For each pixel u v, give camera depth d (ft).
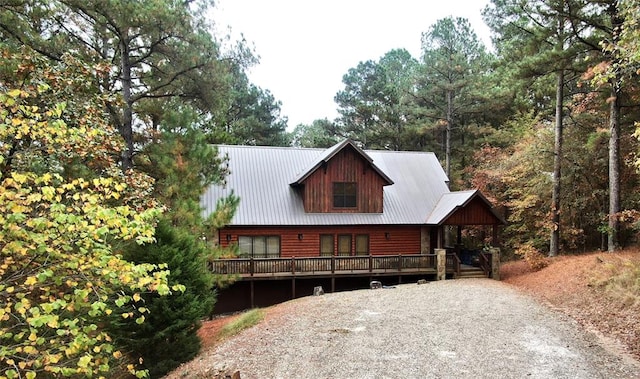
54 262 16.65
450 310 38.29
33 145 21.20
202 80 50.44
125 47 47.37
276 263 56.54
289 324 35.14
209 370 26.27
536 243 69.31
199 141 37.35
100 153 25.73
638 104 48.57
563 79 59.93
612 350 26.61
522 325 32.86
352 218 65.26
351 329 32.78
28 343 15.42
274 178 68.28
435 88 98.84
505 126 94.43
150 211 17.22
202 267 33.14
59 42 39.37
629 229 56.29
